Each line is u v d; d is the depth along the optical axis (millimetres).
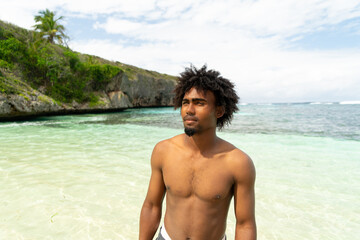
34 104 19062
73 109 25391
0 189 3732
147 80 43938
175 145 1220
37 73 23422
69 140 8672
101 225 2764
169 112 31234
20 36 25250
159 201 1322
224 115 1260
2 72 19172
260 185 4301
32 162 5371
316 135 10680
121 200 3465
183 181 1146
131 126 14102
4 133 10148
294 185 4309
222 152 1130
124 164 5426
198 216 1128
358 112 34906
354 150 7398
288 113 32094
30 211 3055
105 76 30906
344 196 3822
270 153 6949
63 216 2949
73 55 27438
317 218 3111
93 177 4457
